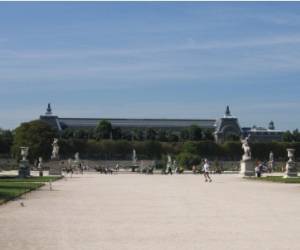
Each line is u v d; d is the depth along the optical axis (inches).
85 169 6599.4
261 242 1037.2
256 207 1691.7
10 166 7190.0
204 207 1690.5
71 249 956.0
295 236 1108.5
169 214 1491.1
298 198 2055.9
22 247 964.6
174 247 984.3
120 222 1315.2
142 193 2314.2
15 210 1558.8
